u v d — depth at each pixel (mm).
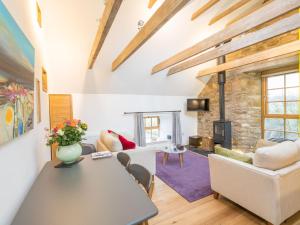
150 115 5586
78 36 3172
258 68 4121
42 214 900
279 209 1746
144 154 2990
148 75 4648
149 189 1203
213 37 2615
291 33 3334
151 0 2797
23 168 1260
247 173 1941
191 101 5684
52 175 1416
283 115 4188
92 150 2846
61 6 2674
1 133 833
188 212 2148
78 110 4430
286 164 1921
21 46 1222
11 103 976
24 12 1489
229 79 4871
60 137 1644
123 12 2891
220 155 2371
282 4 1826
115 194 1093
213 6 3236
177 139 5754
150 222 1970
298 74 3895
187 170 3518
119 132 4613
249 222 1947
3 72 866
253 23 2078
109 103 4820
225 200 2406
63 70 3758
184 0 1490
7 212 938
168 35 3580
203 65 4914
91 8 2811
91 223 822
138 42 2457
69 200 1026
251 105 4535
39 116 2059
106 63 3895
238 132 4652
